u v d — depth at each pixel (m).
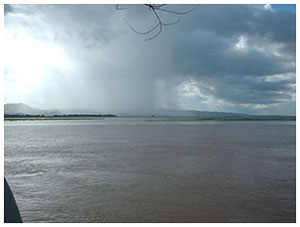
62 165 18.12
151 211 9.98
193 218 9.42
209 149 26.11
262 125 79.94
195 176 15.16
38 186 13.12
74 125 74.50
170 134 44.09
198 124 84.12
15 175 15.37
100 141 33.12
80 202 10.90
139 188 12.81
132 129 56.88
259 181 14.14
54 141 33.00
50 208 10.27
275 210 10.12
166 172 16.09
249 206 10.52
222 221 9.11
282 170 16.84
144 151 24.56
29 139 35.44
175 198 11.37
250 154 23.08
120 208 10.28
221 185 13.31
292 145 29.52
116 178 14.68
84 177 14.91
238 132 49.41
